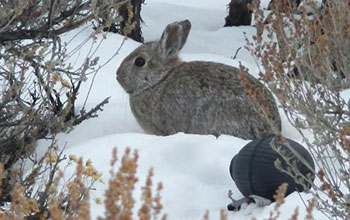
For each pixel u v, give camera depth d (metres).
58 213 6.59
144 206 6.43
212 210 10.94
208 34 22.48
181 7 25.81
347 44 10.16
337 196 9.80
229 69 14.57
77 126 14.10
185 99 14.44
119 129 14.48
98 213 10.46
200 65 14.64
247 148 11.02
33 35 11.30
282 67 10.16
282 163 10.76
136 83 14.70
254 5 11.16
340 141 9.91
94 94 16.00
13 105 11.56
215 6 27.45
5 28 10.52
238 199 11.21
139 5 21.22
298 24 10.61
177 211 10.87
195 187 11.43
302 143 12.86
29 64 13.20
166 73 14.66
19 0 10.52
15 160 11.30
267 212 10.49
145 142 12.67
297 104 9.95
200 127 14.38
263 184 10.77
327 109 10.05
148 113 14.70
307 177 10.16
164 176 11.62
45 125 11.73
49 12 11.19
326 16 10.72
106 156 12.27
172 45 14.64
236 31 23.08
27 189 10.18
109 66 17.62
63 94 14.85
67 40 18.81
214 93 14.29
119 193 6.44
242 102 14.12
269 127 13.94
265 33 19.75
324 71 10.09
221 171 11.83
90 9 11.47
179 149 12.13
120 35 19.62
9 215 7.35
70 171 11.58
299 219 10.04
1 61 14.25
